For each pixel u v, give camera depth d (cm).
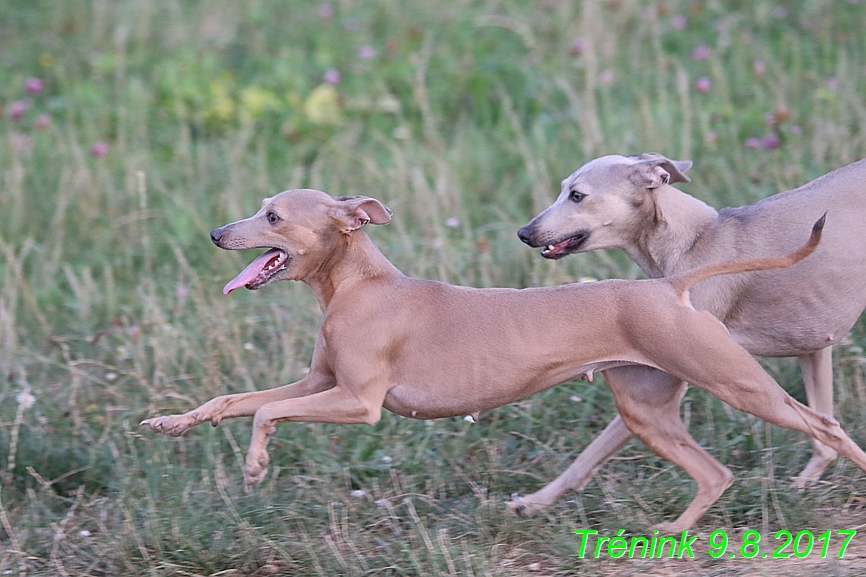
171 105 1797
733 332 966
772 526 904
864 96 1552
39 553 906
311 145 1700
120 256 1448
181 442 1070
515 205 1484
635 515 912
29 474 1027
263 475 874
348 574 840
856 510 917
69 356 1223
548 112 1705
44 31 2042
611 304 866
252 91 1777
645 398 903
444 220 1435
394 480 998
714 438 1031
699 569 830
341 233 899
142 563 876
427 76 1838
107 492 1020
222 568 874
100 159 1627
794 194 967
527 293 889
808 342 959
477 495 969
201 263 1417
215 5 2072
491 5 2008
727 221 970
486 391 884
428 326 886
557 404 1098
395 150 1566
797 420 864
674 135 1545
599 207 988
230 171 1577
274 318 1244
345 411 877
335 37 1973
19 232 1491
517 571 848
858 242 933
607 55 1800
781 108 1499
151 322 1234
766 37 1817
